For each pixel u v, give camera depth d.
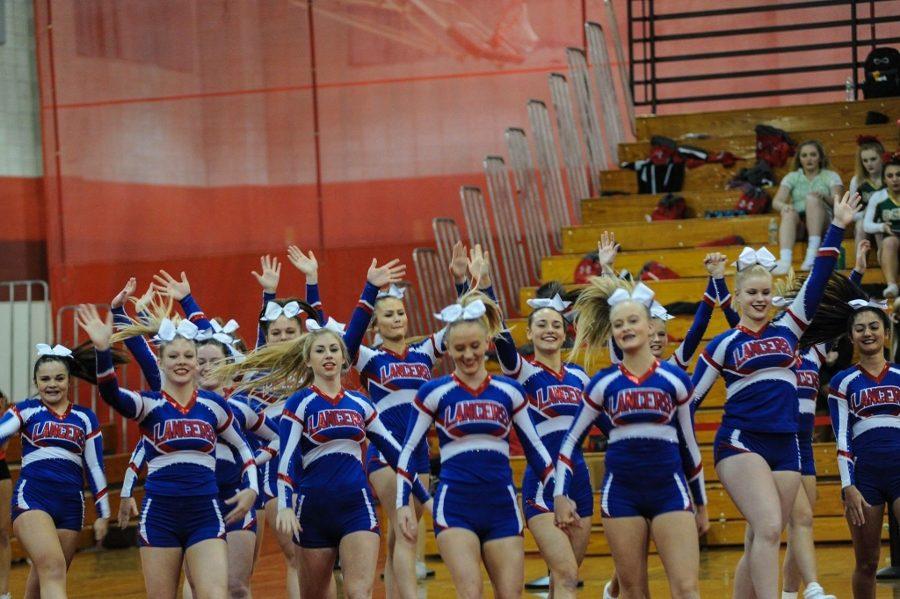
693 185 20.05
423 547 14.23
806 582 10.43
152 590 9.55
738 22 23.00
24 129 23.86
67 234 23.62
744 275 9.88
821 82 22.81
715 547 15.20
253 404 11.47
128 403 9.59
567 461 9.02
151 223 23.70
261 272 23.59
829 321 10.87
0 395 13.95
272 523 11.88
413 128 23.45
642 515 8.92
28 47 23.94
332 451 9.64
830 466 15.32
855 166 18.84
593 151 20.97
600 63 21.69
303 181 23.64
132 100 23.75
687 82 23.30
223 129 23.77
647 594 9.06
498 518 8.82
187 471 9.63
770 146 19.64
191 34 23.73
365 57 23.56
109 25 23.75
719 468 9.85
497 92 23.27
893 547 13.09
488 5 23.33
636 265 18.09
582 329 10.23
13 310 21.81
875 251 17.47
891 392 10.56
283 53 23.69
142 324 11.97
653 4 22.14
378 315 11.55
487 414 8.87
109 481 19.81
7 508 13.23
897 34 22.64
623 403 8.87
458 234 21.53
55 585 10.81
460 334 8.95
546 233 20.81
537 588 13.10
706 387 10.01
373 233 23.48
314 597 9.84
